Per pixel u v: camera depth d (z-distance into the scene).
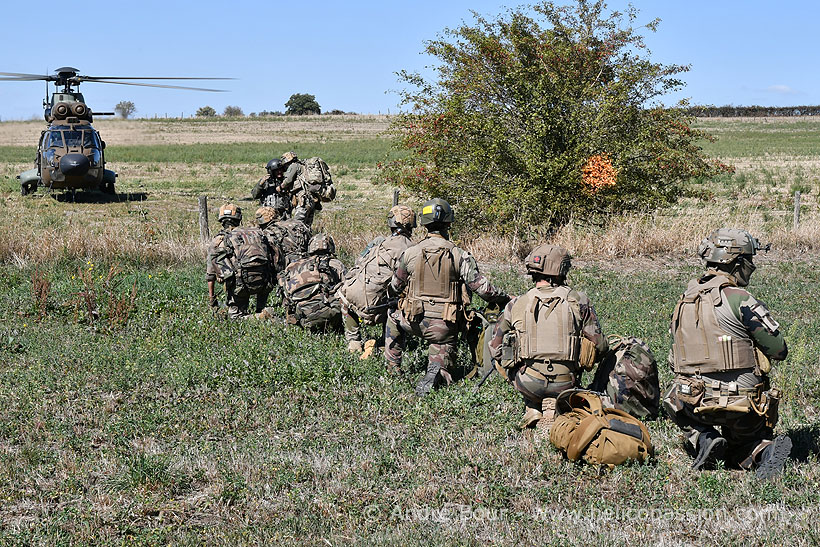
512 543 4.72
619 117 19.44
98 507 5.38
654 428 6.55
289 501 5.40
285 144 79.31
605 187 19.14
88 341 9.82
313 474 5.86
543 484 5.65
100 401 7.57
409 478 5.74
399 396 7.56
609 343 6.66
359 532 4.95
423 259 7.53
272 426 6.93
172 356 9.08
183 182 41.41
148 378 8.25
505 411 7.08
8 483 5.70
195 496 5.56
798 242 19.31
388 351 8.28
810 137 83.94
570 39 20.11
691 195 21.00
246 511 5.29
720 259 5.48
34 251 15.71
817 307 12.45
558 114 19.25
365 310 8.35
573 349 6.20
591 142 19.19
